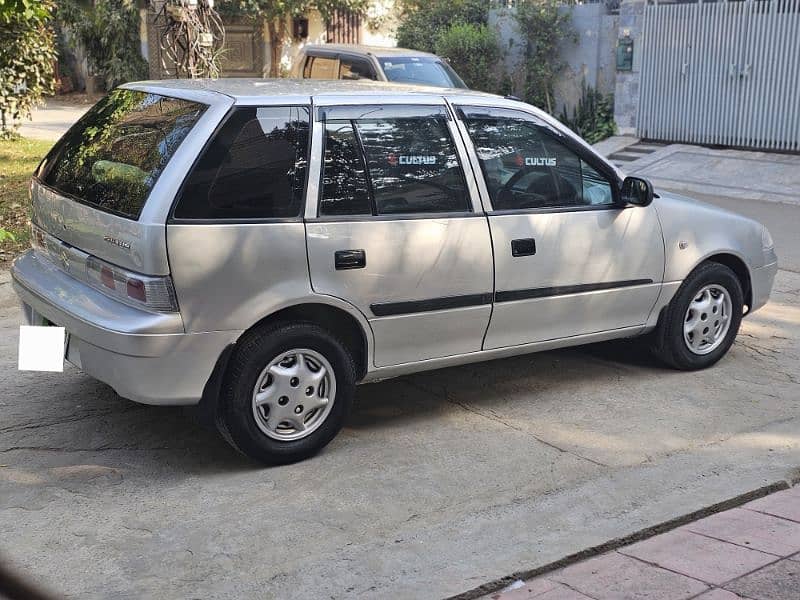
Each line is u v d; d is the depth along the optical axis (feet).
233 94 14.73
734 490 14.29
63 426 16.47
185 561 12.17
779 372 20.11
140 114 15.49
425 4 67.15
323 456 15.51
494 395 18.54
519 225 16.69
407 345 15.92
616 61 55.36
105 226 14.12
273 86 15.72
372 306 15.28
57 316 14.80
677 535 13.06
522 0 59.00
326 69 43.19
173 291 13.53
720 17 49.73
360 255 14.98
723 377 19.75
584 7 57.00
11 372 19.07
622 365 20.42
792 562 12.10
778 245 32.63
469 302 16.26
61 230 15.42
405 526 13.23
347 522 13.30
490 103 16.89
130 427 16.52
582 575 11.97
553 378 19.57
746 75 49.11
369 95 15.58
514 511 13.70
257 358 14.30
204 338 13.84
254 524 13.19
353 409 17.66
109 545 12.54
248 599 11.30
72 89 92.89
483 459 15.53
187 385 13.92
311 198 14.64
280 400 14.71
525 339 17.31
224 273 13.83
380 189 15.35
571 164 17.65
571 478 14.85
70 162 16.01
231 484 14.43
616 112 55.67
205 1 36.52
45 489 14.12
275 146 14.48
